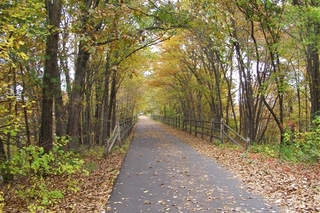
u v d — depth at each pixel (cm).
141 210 545
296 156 1013
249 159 998
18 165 538
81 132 1753
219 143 1484
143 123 4984
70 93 1112
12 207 587
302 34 1156
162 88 3003
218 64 1923
